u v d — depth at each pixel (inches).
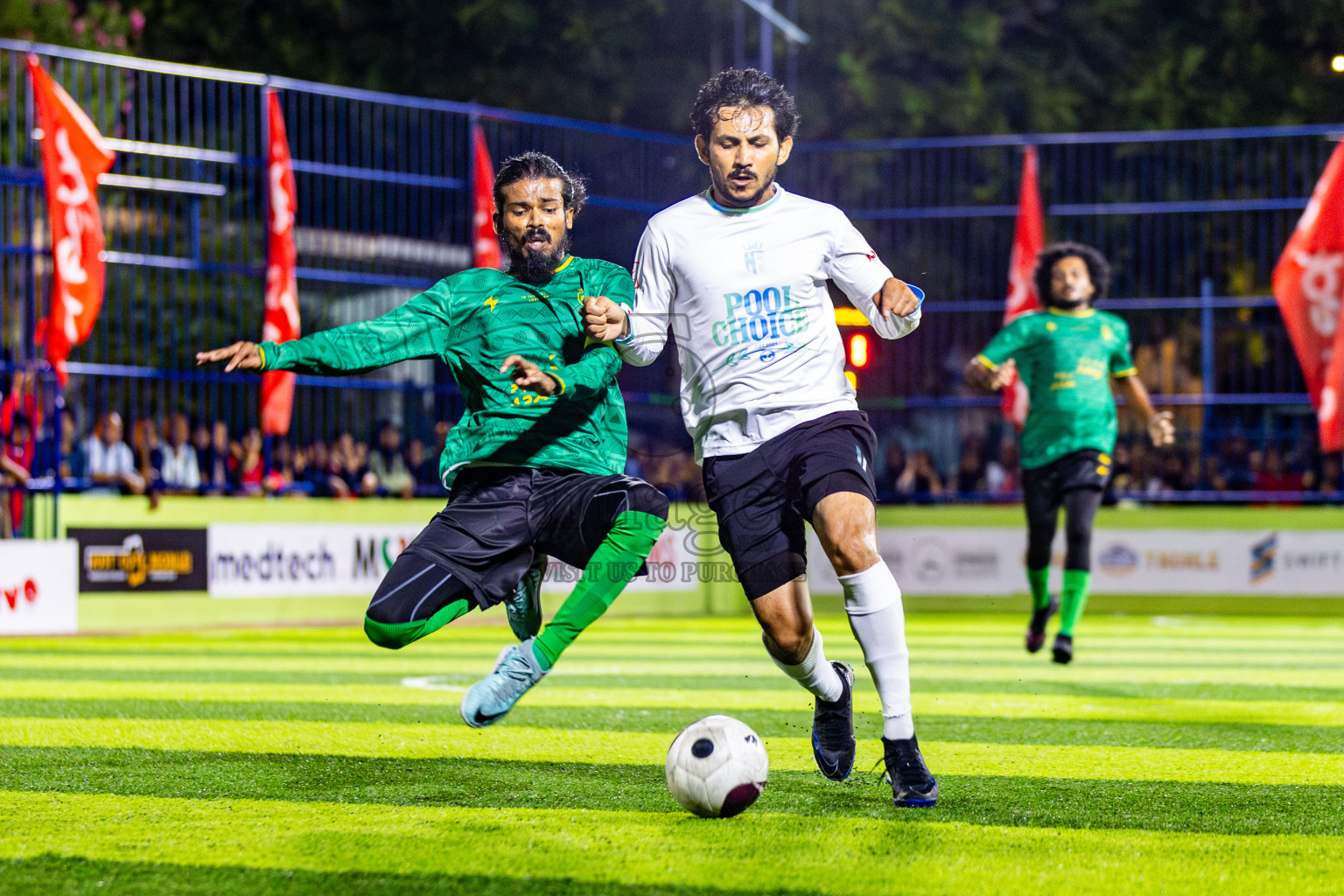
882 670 154.7
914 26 774.5
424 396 594.2
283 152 521.0
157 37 718.5
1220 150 720.3
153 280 545.0
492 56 754.8
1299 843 135.8
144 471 516.1
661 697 272.8
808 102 765.3
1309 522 607.5
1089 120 784.3
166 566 511.2
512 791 163.0
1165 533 613.3
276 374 521.7
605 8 767.7
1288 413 640.4
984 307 625.0
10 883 118.7
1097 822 145.6
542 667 168.1
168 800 157.2
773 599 159.5
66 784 167.9
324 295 568.4
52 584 483.5
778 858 127.3
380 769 180.1
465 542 171.9
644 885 117.5
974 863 125.8
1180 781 173.6
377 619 165.8
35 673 327.3
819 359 163.8
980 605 615.8
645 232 168.4
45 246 502.0
